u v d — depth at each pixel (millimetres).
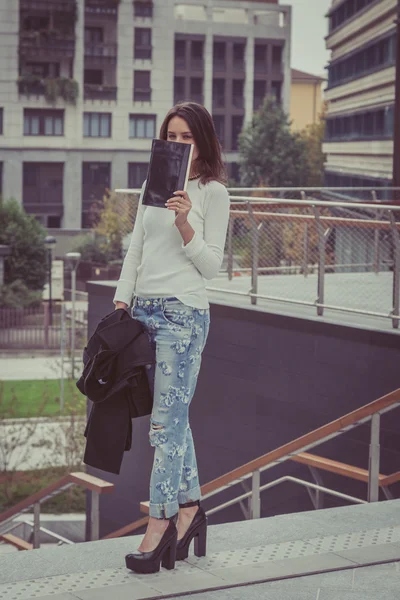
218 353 9469
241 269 11102
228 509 10055
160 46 85500
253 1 90562
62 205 83625
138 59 84875
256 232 9250
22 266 51312
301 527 4957
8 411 28156
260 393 9008
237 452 9352
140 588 4027
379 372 7793
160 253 4039
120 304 4152
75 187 83875
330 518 5137
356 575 4293
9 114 81375
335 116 71375
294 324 8555
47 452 22828
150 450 10711
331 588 4133
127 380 3916
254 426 9117
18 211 52000
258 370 8992
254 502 6863
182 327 4008
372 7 58750
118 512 11305
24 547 10750
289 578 4242
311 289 10508
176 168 3844
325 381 8305
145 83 85375
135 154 85438
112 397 3990
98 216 84188
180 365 4023
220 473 9586
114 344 3922
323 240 8586
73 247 63562
